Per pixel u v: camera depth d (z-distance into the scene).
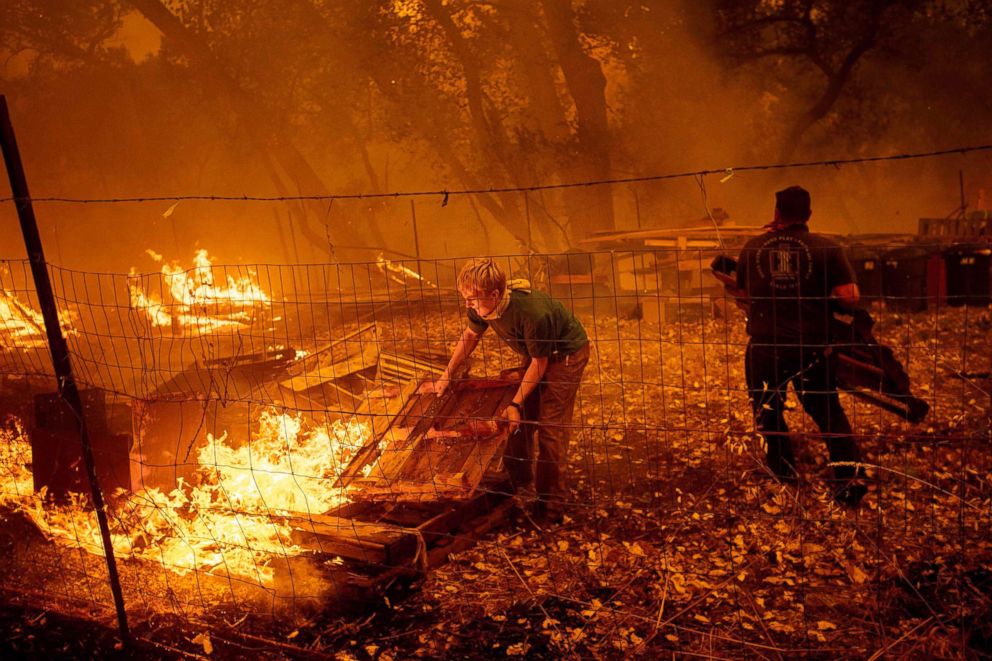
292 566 3.81
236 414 5.33
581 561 3.83
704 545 3.90
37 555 4.15
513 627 3.36
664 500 4.51
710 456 5.10
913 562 3.60
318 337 9.28
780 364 4.43
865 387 4.49
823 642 3.09
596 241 11.96
